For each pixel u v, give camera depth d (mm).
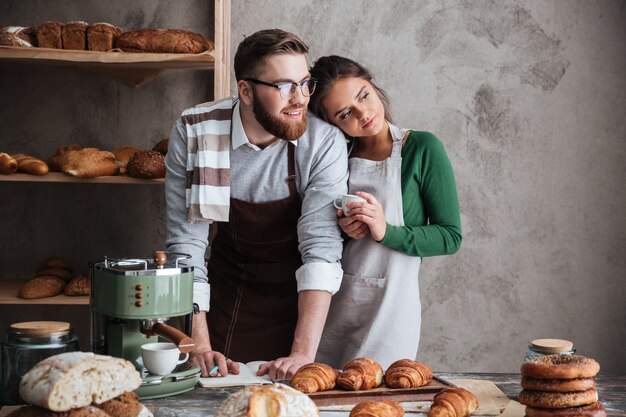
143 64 3082
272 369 1733
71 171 2869
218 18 2891
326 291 2125
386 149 2379
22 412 1282
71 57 2873
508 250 3420
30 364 1499
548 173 3404
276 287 2375
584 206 3418
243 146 2215
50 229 3373
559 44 3369
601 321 3441
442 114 3367
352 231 2244
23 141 3334
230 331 2396
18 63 3232
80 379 1278
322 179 2221
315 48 3328
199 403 1525
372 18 3326
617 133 3396
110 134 3340
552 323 3441
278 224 2283
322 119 2305
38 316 3359
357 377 1531
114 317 1656
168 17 3303
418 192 2369
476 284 3422
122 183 3154
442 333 3430
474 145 3387
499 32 3355
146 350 1562
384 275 2332
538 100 3383
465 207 3408
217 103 2273
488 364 3443
